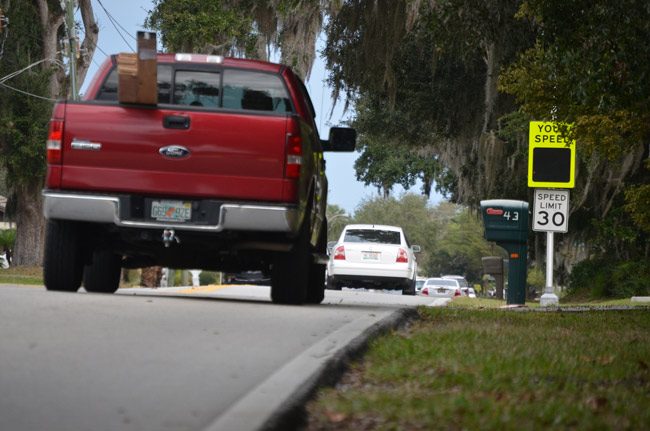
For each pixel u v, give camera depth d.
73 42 71.75
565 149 42.69
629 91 29.17
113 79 24.80
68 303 20.30
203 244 23.83
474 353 16.36
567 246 74.56
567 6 29.67
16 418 9.98
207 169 23.14
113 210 23.08
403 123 86.81
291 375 12.46
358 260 60.34
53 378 12.11
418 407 11.44
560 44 30.14
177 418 10.27
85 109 23.20
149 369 13.06
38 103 85.88
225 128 23.12
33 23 89.00
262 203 23.11
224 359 14.12
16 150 85.62
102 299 21.91
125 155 23.14
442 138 80.56
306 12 71.44
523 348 17.55
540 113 33.47
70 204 23.09
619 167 63.47
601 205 68.19
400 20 63.62
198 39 78.69
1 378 11.95
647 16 27.62
